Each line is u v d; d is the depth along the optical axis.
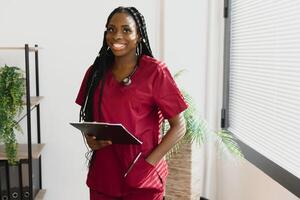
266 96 2.21
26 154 2.39
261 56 2.29
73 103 2.74
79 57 2.70
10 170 2.35
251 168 2.31
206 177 2.94
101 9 2.68
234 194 2.61
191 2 2.76
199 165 2.65
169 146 1.52
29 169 2.30
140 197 1.52
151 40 2.79
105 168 1.52
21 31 2.62
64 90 2.72
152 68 1.50
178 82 2.82
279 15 2.04
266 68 2.21
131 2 2.72
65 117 2.74
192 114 2.32
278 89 2.04
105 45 1.56
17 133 2.65
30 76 2.65
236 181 2.57
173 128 1.54
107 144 1.46
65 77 2.71
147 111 1.49
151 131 1.52
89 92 1.55
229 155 2.69
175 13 2.75
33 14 2.62
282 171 1.84
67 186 2.81
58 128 2.74
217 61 2.89
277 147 2.05
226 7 2.80
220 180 2.90
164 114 1.53
